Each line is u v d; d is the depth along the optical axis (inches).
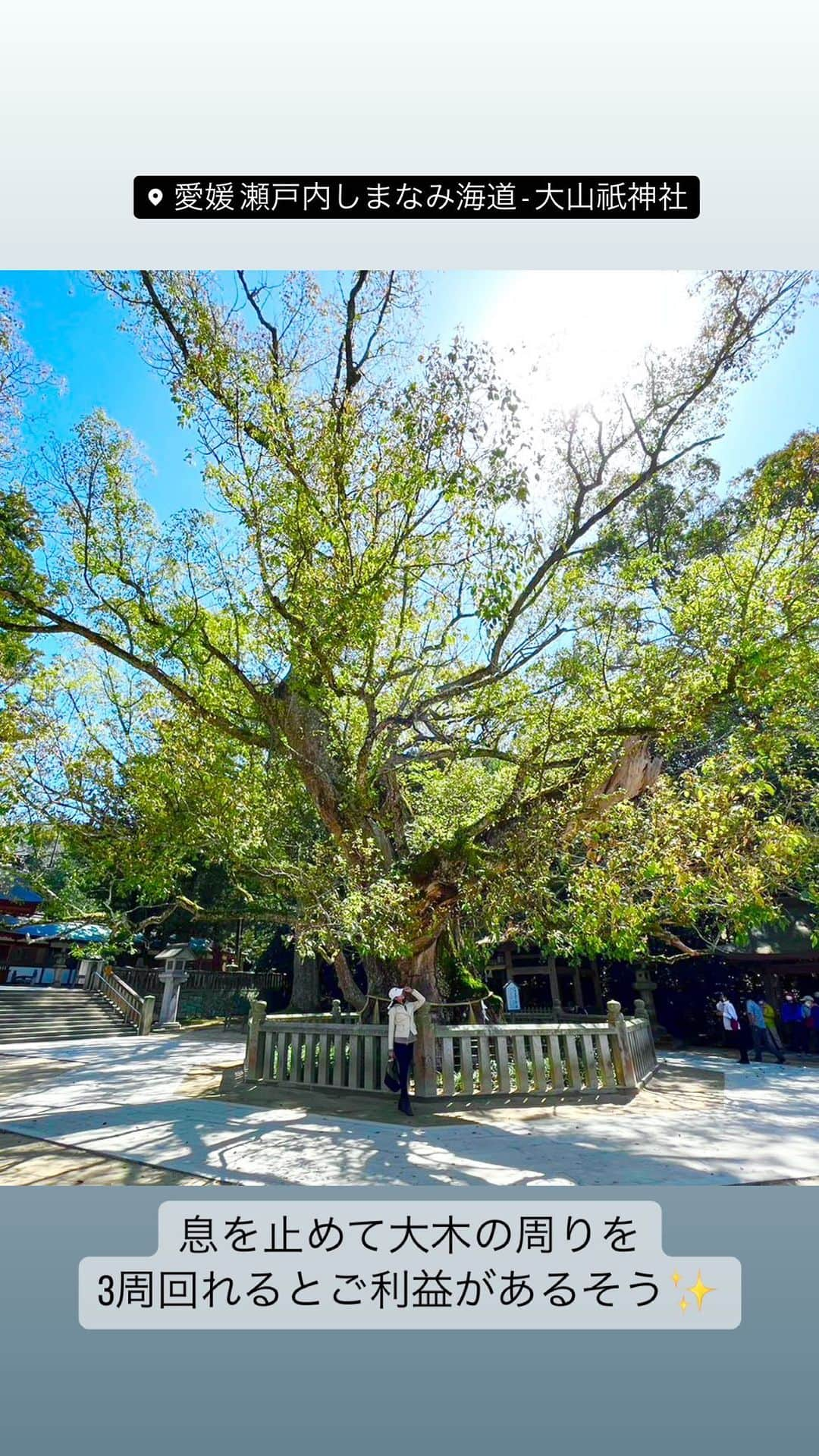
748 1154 254.5
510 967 841.5
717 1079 468.1
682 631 372.5
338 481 361.1
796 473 365.7
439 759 481.7
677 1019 784.3
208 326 399.5
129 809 557.3
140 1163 249.4
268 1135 293.3
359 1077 397.4
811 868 352.8
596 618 414.0
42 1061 610.5
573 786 384.5
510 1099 366.9
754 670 340.5
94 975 1068.5
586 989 892.6
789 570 350.9
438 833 508.4
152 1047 738.8
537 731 452.1
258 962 1232.2
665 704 367.2
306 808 499.2
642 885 339.3
